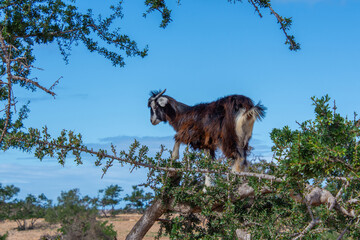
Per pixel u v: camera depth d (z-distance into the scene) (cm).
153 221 902
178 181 865
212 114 958
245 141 916
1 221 4291
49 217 2958
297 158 598
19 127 1039
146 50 1181
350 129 616
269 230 738
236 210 826
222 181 764
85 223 1789
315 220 703
